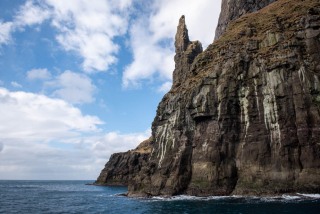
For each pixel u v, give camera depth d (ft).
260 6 388.57
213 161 241.14
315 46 236.43
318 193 204.03
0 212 209.26
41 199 328.08
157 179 266.57
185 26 541.34
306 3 280.72
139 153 609.83
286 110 225.76
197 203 201.16
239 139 242.17
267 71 240.73
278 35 257.34
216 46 303.48
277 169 218.38
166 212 172.35
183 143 263.90
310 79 226.58
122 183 611.06
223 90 252.21
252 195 217.77
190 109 266.16
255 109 239.50
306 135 215.10
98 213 191.52
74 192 459.73
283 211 154.20
